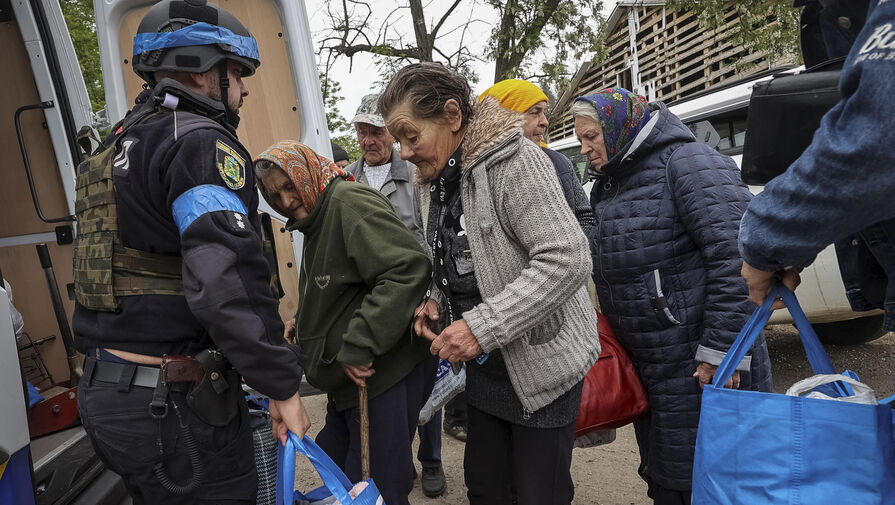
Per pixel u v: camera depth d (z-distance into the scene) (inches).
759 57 378.0
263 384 52.1
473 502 71.1
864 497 37.9
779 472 40.4
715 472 43.9
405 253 64.3
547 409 62.9
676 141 74.7
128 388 52.4
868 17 34.5
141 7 126.4
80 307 56.6
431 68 60.1
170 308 53.1
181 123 53.1
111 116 125.6
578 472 115.6
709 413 45.1
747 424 42.3
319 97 129.3
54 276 124.5
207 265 48.7
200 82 57.3
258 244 52.4
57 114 128.3
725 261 67.9
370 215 65.4
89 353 54.9
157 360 53.1
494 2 339.0
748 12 357.7
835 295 136.5
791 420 40.5
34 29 125.6
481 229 59.1
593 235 81.0
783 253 39.2
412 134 60.6
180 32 55.2
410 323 67.1
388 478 67.4
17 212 129.2
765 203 39.8
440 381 92.8
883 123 31.6
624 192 77.2
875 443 37.9
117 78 125.3
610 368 78.5
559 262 55.0
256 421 70.1
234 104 61.1
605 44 370.6
